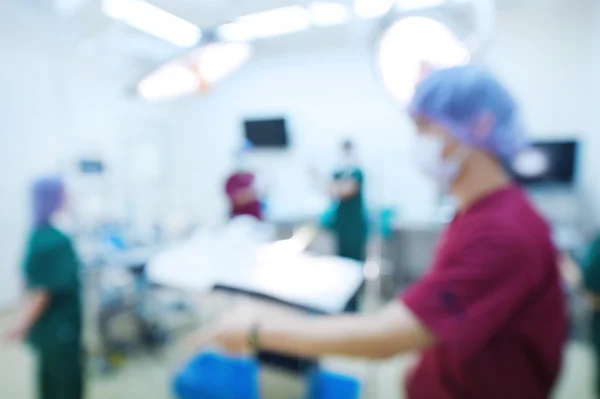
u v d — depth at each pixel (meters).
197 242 1.01
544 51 3.14
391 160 3.82
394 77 1.03
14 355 2.48
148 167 4.39
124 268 2.35
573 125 3.11
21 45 3.17
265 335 0.56
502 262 0.48
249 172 2.96
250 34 2.04
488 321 0.48
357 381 1.48
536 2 3.10
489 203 0.57
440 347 0.67
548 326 0.58
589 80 3.01
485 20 1.34
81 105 3.68
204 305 3.14
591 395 1.98
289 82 4.23
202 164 4.84
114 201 3.91
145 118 4.36
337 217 3.10
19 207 3.22
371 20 1.47
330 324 0.53
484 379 0.61
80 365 1.63
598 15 2.89
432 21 1.02
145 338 2.61
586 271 1.58
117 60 3.80
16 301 3.22
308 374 1.20
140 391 2.11
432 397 0.71
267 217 3.67
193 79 1.67
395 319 0.50
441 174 0.63
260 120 4.20
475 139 0.59
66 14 2.13
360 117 3.93
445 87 0.61
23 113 3.22
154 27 2.15
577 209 3.09
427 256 3.73
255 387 1.46
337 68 3.99
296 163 4.26
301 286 0.75
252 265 0.85
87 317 2.79
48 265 1.44
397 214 3.69
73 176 3.49
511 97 0.64
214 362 1.69
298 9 1.75
